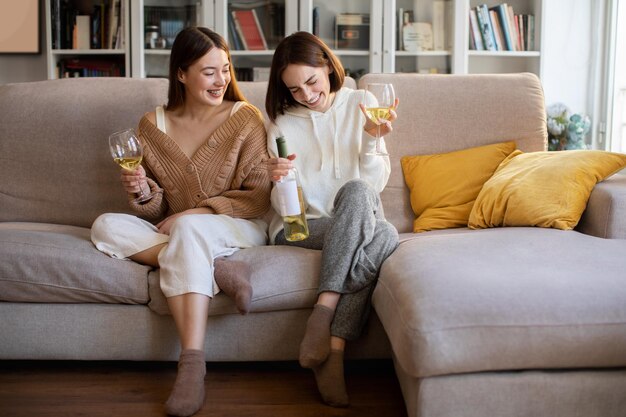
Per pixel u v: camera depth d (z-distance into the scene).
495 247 1.91
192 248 2.02
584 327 1.56
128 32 4.29
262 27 4.29
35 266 2.07
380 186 2.36
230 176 2.40
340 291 1.99
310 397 2.00
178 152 2.41
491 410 1.59
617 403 1.60
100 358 2.12
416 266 1.79
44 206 2.70
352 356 2.09
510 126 2.72
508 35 4.31
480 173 2.62
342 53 4.28
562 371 1.61
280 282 2.05
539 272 1.69
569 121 4.10
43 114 2.73
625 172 3.69
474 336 1.56
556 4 4.45
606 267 1.72
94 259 2.09
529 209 2.29
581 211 2.25
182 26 4.32
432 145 2.72
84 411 1.90
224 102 2.50
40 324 2.11
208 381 2.12
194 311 1.96
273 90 2.39
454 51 4.27
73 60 4.37
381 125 2.19
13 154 2.72
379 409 1.91
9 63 4.65
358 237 2.03
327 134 2.39
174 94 2.46
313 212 2.35
